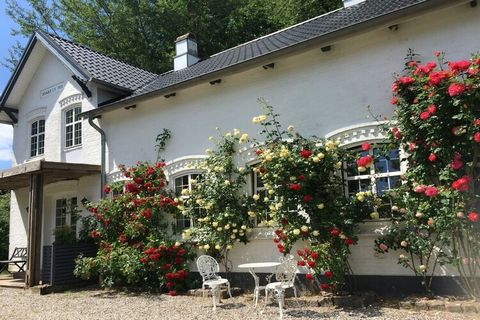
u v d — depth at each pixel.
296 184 7.48
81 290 10.56
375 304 6.94
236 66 9.20
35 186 11.04
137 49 24.52
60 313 7.82
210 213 9.18
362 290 7.51
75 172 11.73
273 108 9.16
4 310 8.36
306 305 7.22
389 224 7.31
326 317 6.33
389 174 7.66
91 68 13.38
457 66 6.22
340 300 6.95
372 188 7.75
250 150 9.33
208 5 24.78
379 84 7.82
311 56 8.74
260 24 23.95
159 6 24.25
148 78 14.99
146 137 11.48
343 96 8.23
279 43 10.59
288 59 9.06
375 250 7.35
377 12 8.85
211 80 9.75
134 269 9.65
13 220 15.38
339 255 7.36
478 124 5.91
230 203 9.04
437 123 6.37
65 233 11.52
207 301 8.28
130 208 10.66
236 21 23.81
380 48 7.90
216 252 9.34
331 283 7.33
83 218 11.95
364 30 7.64
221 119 10.02
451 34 7.22
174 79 12.64
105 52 24.45
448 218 6.27
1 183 13.63
